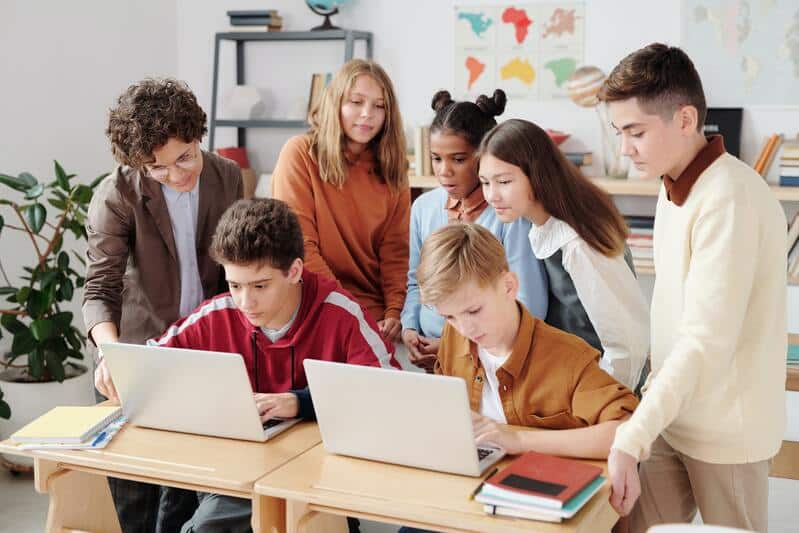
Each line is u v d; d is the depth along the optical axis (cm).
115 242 265
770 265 196
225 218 225
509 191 240
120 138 241
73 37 453
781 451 327
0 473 384
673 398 188
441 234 207
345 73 294
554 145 244
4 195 426
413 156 478
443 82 484
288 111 496
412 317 298
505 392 220
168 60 514
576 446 202
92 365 443
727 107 444
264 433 217
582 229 239
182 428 224
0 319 387
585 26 459
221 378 212
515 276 213
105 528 245
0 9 420
